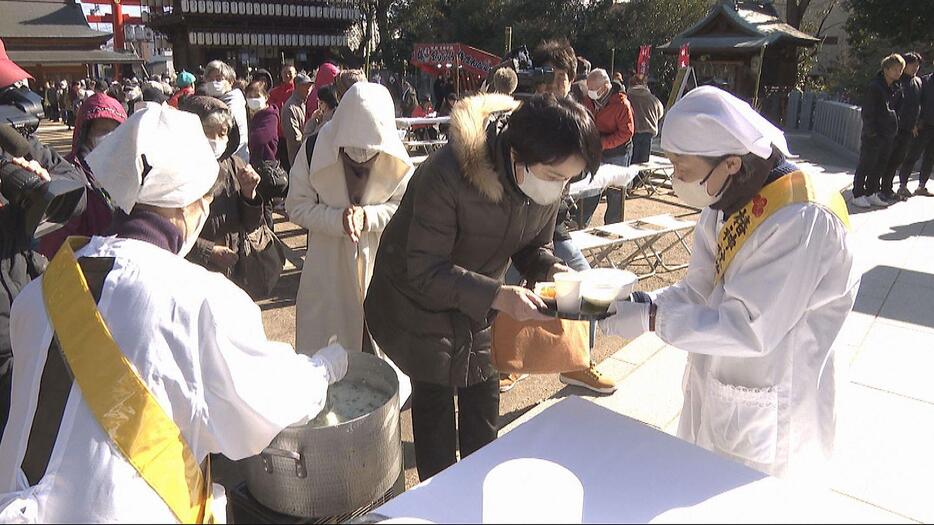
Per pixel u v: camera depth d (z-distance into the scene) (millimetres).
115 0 47375
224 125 3146
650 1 28172
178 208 1563
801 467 1783
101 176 1506
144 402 1356
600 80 6578
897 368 3893
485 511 1235
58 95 24297
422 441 2445
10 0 38562
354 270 3104
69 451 1339
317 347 3168
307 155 3104
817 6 35594
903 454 3045
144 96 6699
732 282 1661
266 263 3355
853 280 1672
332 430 1879
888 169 8055
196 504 1425
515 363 2295
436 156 2055
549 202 2107
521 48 5445
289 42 36656
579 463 1535
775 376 1737
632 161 8414
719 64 23141
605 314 1771
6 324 2309
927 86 8031
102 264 1448
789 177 1640
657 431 1660
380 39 35062
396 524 1230
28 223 2193
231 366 1454
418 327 2250
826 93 20672
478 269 2227
